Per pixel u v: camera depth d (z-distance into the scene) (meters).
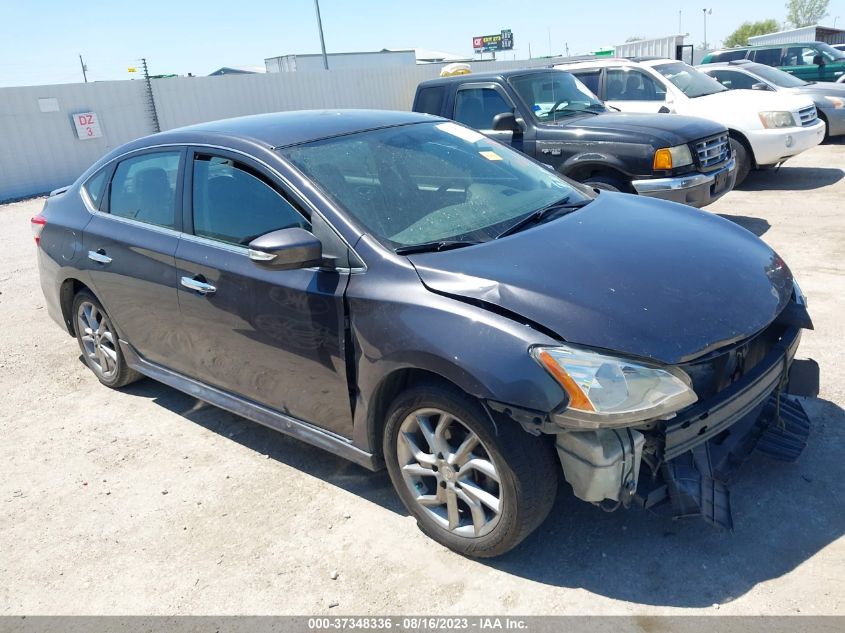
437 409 2.73
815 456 3.29
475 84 7.84
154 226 3.97
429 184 3.48
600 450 2.41
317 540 3.11
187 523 3.33
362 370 2.93
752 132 9.38
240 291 3.38
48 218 4.84
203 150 3.71
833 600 2.47
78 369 5.40
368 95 23.02
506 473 2.56
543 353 2.42
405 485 3.00
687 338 2.50
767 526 2.87
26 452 4.16
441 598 2.69
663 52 23.38
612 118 7.32
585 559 2.80
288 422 3.45
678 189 6.57
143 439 4.20
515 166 3.98
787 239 7.01
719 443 2.88
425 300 2.72
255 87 20.50
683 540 2.85
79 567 3.10
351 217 3.07
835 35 32.03
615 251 2.94
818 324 4.76
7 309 7.10
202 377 3.93
